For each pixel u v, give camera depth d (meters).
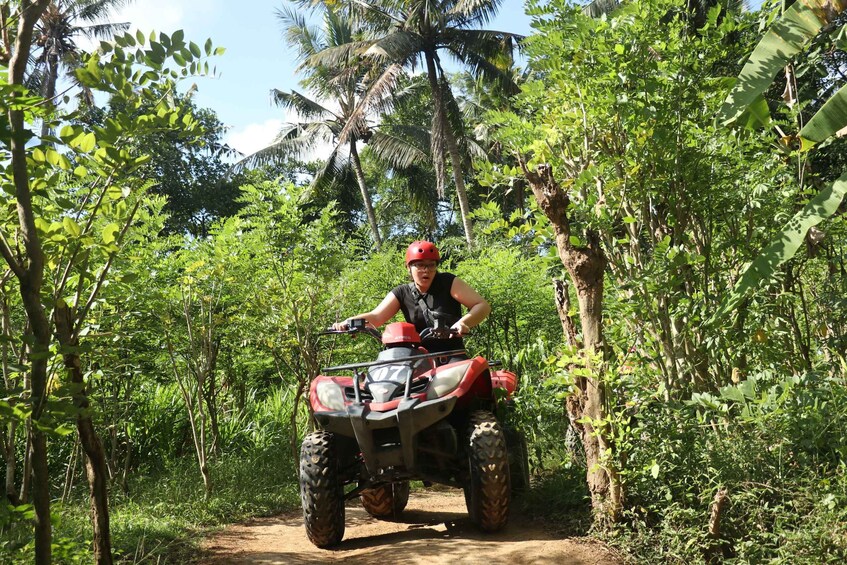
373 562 4.11
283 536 5.16
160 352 7.18
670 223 4.66
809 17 3.84
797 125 5.26
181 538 5.04
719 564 3.66
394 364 4.70
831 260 5.66
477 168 5.41
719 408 3.97
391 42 22.70
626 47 4.68
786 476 3.76
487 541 4.33
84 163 2.67
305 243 7.25
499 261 9.56
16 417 2.32
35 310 2.34
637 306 4.34
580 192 4.79
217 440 8.16
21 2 2.54
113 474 6.48
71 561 3.32
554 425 6.91
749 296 4.59
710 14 4.66
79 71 2.58
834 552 3.27
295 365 7.39
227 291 7.41
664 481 4.08
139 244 6.68
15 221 2.74
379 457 4.52
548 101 5.38
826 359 5.40
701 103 4.79
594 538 4.10
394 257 10.77
